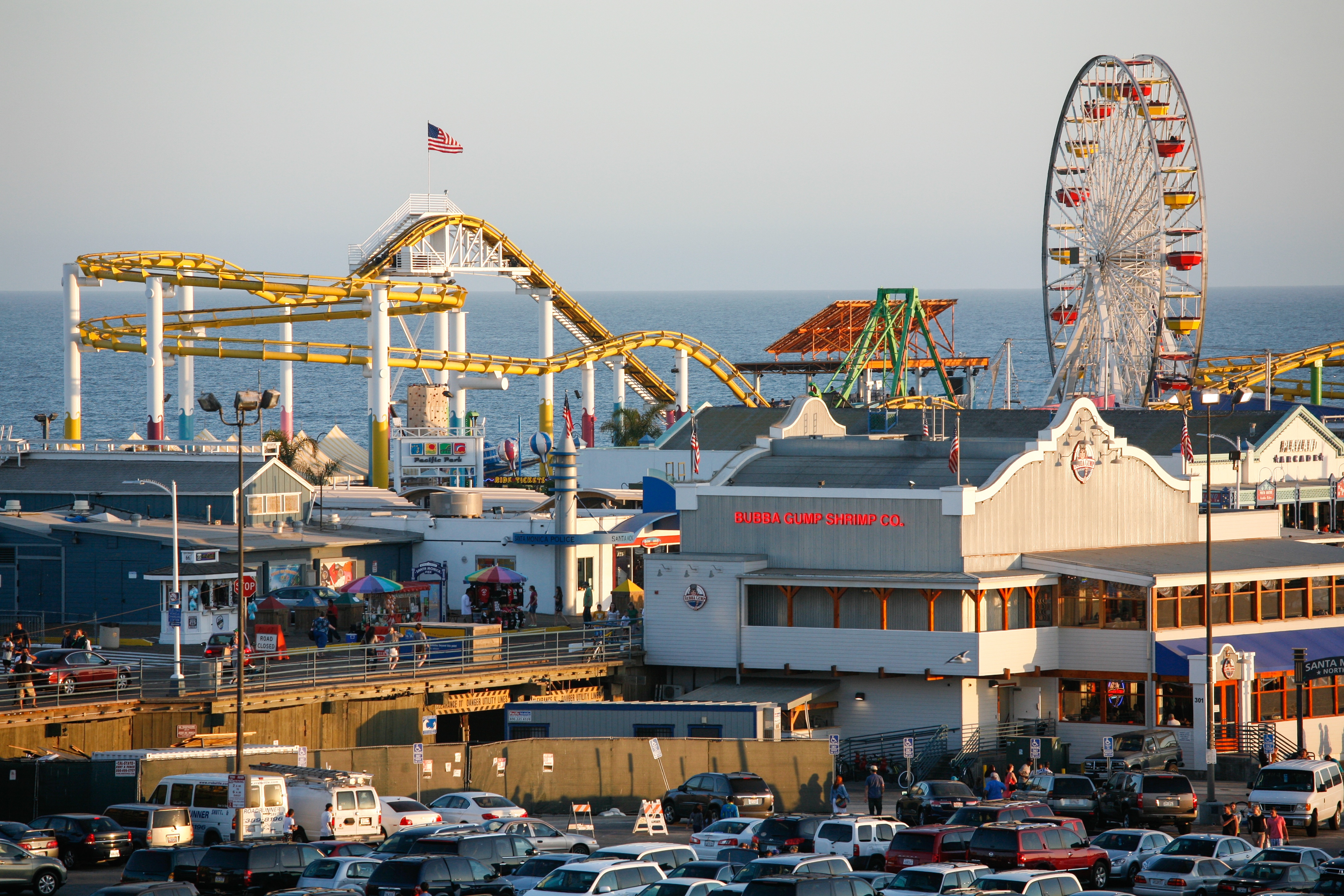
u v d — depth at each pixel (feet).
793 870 402.93
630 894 380.37
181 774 547.08
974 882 395.96
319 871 415.85
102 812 540.93
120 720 603.67
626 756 628.69
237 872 419.95
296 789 510.17
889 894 393.29
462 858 406.41
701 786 595.88
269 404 562.25
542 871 410.11
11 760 553.64
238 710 526.16
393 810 524.11
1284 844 514.68
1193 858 449.48
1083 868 462.19
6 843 433.07
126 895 353.72
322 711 646.74
